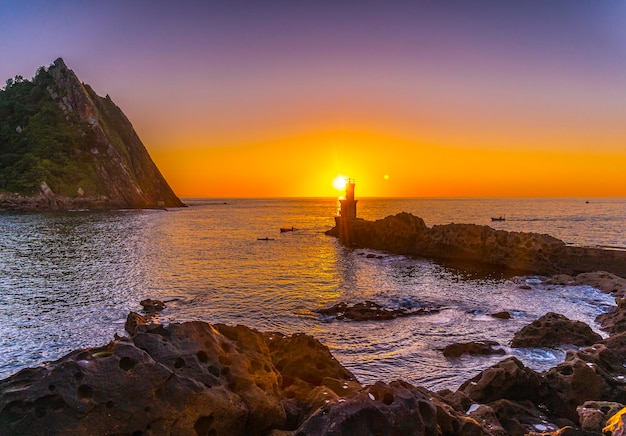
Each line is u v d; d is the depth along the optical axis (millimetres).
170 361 7316
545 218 133750
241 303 28641
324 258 51875
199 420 6738
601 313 26234
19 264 43406
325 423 6031
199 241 69250
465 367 17344
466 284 36250
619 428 6621
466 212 178125
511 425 9914
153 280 36406
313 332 22359
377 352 19234
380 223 62250
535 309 27078
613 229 90812
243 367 8047
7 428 5719
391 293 32250
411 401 6438
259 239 73875
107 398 6266
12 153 144500
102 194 151750
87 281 35531
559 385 11969
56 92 166875
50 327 22953
